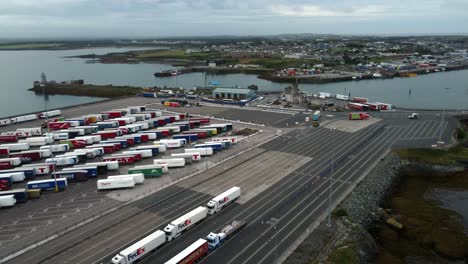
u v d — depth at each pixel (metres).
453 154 107.00
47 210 75.44
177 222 64.56
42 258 58.84
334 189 83.88
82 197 81.62
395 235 71.00
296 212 73.38
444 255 65.19
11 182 88.44
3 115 195.62
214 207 72.12
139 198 80.75
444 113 160.88
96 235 65.62
